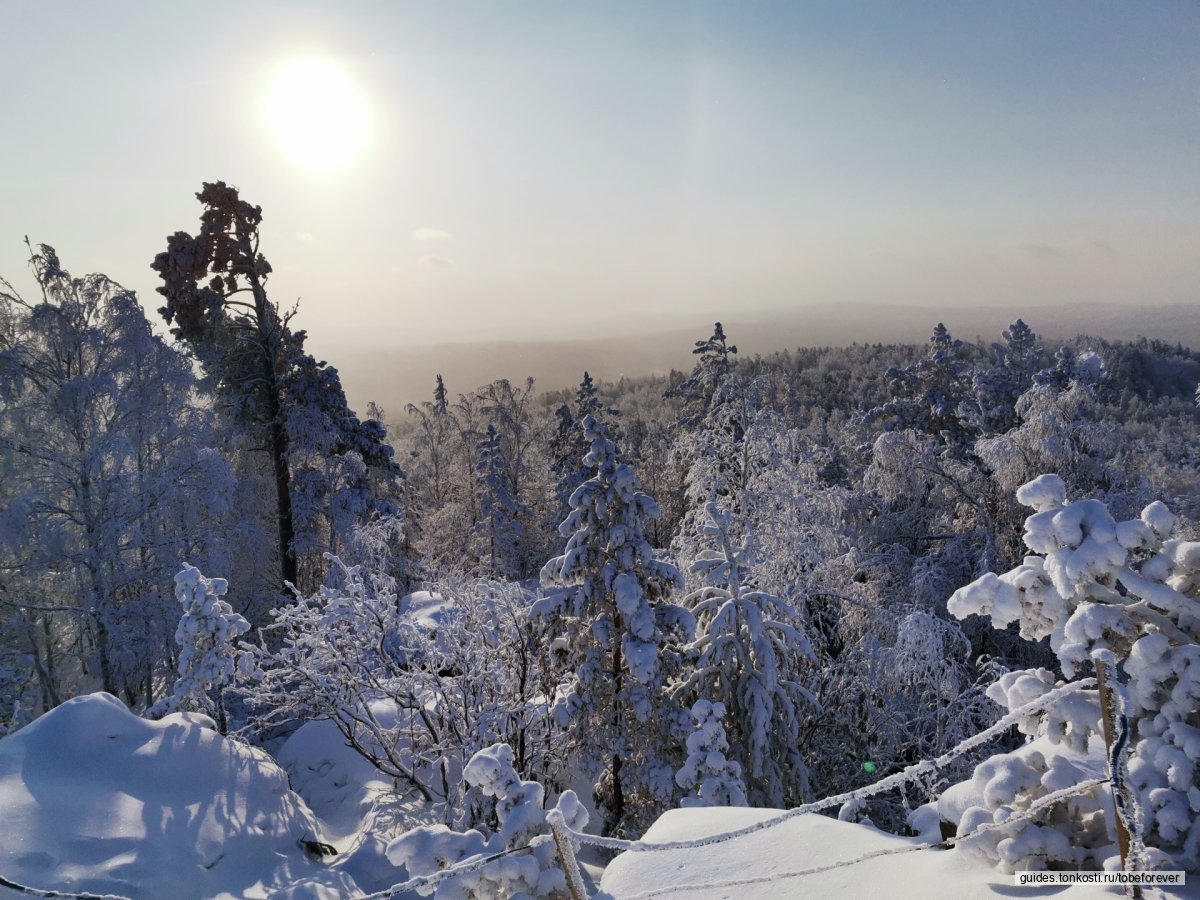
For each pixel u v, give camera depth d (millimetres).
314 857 10258
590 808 15641
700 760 10648
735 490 19203
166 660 23219
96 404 22594
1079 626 4266
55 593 23094
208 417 25781
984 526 23172
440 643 14766
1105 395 27547
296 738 16297
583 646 14711
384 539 22344
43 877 7434
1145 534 4246
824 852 5301
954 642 14789
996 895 4109
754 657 14438
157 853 8445
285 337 30375
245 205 29844
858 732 16281
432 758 13711
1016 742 14453
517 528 44000
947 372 33281
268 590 29141
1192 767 3863
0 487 22359
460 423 52562
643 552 14039
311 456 30281
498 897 4895
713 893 5082
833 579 18781
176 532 24031
